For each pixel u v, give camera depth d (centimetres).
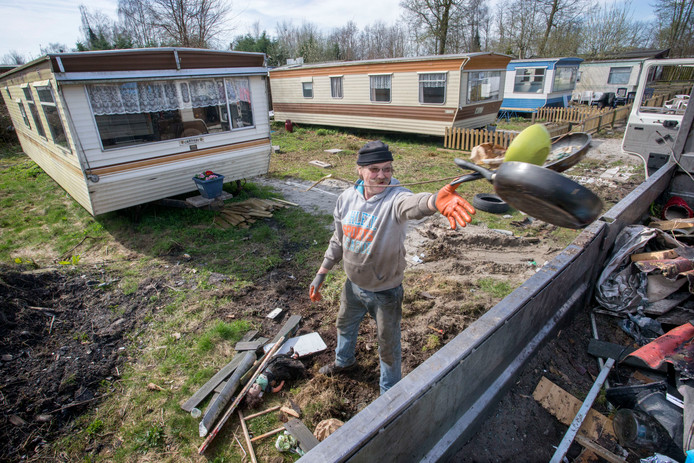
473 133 1278
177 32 2108
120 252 604
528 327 269
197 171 741
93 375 347
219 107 743
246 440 285
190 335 402
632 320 346
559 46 3002
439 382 183
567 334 341
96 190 625
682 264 339
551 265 291
